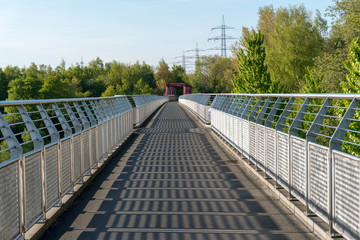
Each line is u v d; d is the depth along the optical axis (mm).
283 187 6035
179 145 13172
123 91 111375
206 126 21016
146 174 8164
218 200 5965
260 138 7441
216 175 7965
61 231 4590
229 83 74812
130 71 123562
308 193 4762
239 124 9922
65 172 5723
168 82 132500
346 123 4102
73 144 6227
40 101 5348
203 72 100188
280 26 42844
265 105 7957
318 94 5043
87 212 5379
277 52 42250
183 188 6824
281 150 5957
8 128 4070
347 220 3654
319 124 4699
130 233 4488
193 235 4395
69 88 83188
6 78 101938
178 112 38844
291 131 5488
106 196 6289
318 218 4613
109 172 8422
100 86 122375
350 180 3584
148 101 31969
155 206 5652
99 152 8664
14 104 4410
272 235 4363
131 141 14484
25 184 4094
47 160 4867
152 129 19609
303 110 5504
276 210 5387
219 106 15742
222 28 83688
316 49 40000
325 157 4203
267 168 6902
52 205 5004
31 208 4289
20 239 3920
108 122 10117
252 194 6336
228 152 11359
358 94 3914
